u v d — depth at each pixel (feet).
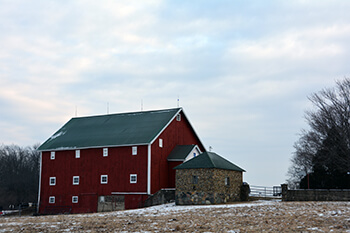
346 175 169.07
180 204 136.05
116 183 159.74
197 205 127.54
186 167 136.98
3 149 334.44
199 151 173.99
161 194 148.05
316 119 172.76
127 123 176.14
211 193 131.34
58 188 172.96
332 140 165.78
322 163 171.42
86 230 74.69
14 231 76.79
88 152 168.66
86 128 183.62
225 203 134.10
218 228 70.23
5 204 289.33
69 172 171.63
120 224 80.79
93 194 163.94
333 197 123.24
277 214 84.33
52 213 171.42
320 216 77.82
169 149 166.61
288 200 129.18
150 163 154.30
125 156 159.74
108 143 163.53
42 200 175.83
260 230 66.85
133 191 155.43
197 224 75.41
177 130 173.37
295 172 267.80
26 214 181.27
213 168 132.26
